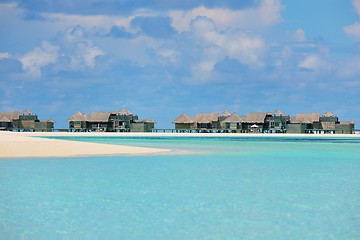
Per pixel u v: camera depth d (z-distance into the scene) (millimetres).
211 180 42125
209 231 24984
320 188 38250
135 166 52156
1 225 25906
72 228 25406
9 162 54031
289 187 38625
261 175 45875
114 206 30484
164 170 48875
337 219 27734
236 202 32094
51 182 39875
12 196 33625
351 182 41594
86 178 42375
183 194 34781
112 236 24078
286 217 28047
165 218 27547
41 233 24531
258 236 24266
